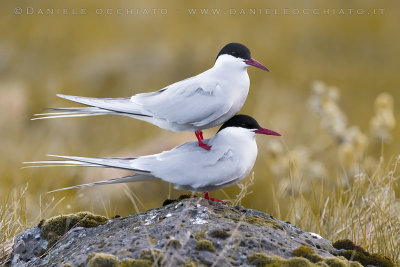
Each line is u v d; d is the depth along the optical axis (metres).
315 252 5.73
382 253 7.56
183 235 5.74
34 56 21.73
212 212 6.28
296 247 5.92
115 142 16.23
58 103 18.28
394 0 25.52
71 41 22.73
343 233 8.34
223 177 6.71
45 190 12.10
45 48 22.23
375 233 7.86
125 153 13.55
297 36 23.59
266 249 5.74
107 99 7.38
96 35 23.02
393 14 24.92
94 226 6.78
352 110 19.59
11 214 8.24
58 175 12.73
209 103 7.27
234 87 7.43
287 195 10.30
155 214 6.36
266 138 14.81
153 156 6.81
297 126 16.00
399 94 20.53
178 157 6.75
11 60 21.42
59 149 15.45
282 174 10.81
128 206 11.30
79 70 20.48
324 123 11.33
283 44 23.00
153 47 21.73
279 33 23.55
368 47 23.09
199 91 7.32
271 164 10.85
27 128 16.84
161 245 5.61
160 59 20.80
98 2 24.48
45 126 16.86
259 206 11.31
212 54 21.31
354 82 21.00
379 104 11.98
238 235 5.81
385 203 8.57
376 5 25.23
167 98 7.35
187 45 21.98
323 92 11.48
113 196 11.44
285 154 11.76
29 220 8.66
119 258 5.48
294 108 18.42
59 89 19.16
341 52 22.92
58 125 16.81
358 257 6.24
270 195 11.45
